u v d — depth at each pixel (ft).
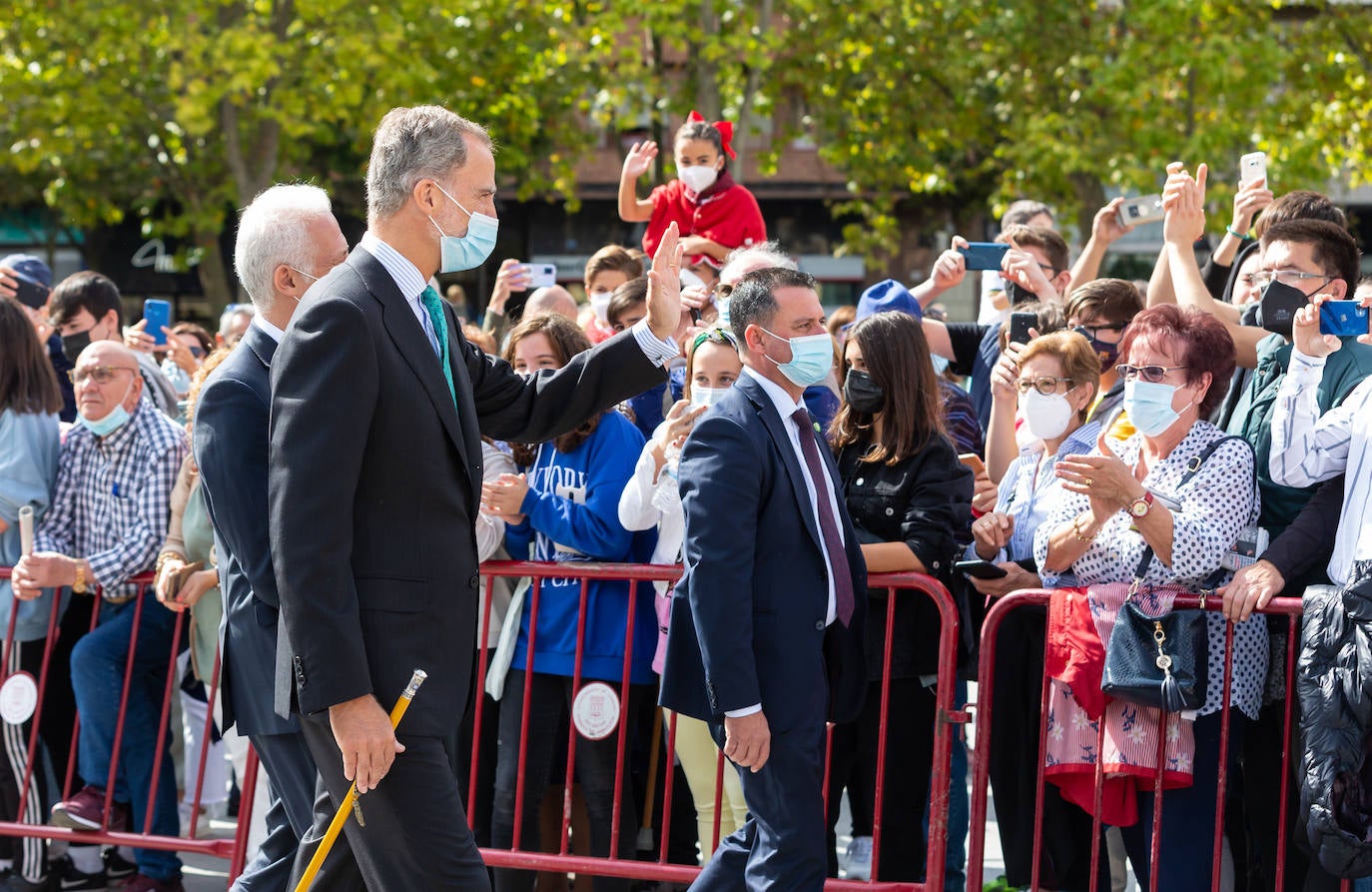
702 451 11.95
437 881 10.62
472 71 58.54
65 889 17.76
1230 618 12.35
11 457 17.42
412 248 10.74
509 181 69.21
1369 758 11.30
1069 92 55.93
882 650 14.14
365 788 10.14
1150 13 50.24
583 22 54.49
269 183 58.44
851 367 14.17
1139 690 12.30
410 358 10.48
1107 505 12.75
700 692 12.03
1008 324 17.25
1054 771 13.15
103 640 16.92
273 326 12.01
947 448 14.01
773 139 60.44
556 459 15.40
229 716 12.09
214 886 18.10
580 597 14.82
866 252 66.39
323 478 9.98
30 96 58.29
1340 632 11.37
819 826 11.88
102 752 16.92
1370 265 73.20
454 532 10.78
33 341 17.74
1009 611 13.92
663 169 54.49
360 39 52.54
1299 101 53.93
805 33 56.65
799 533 12.06
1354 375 13.23
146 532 16.85
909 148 61.00
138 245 79.46
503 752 15.17
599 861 14.62
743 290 12.41
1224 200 50.49
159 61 57.88
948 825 14.20
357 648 10.03
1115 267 71.51
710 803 15.19
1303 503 13.32
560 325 15.78
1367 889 12.34
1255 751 13.58
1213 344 12.92
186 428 17.85
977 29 55.26
